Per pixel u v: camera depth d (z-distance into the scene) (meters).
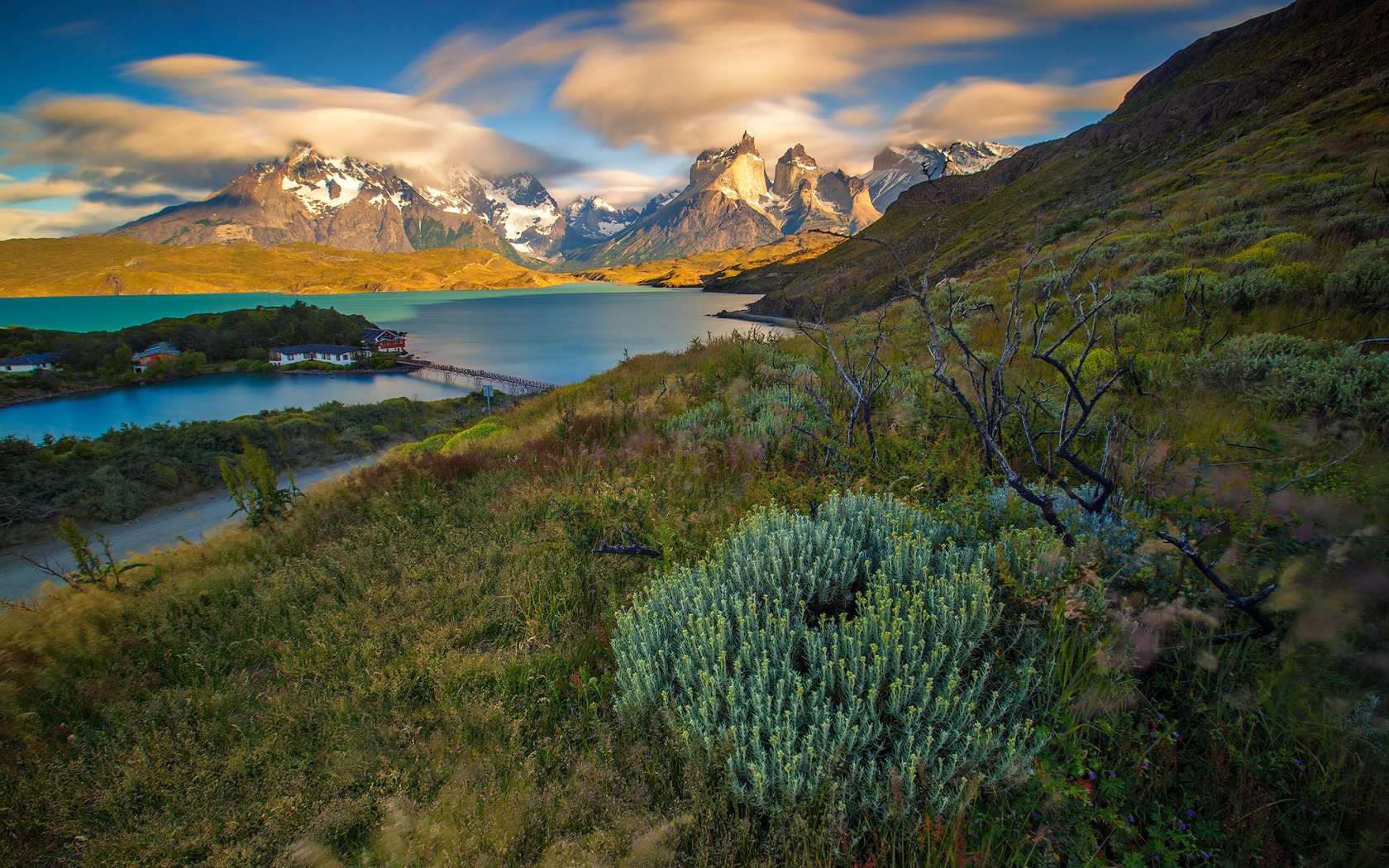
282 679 3.39
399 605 3.98
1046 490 3.13
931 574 2.72
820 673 2.29
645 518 4.53
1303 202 12.70
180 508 18.88
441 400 57.56
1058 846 1.83
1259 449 3.07
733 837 1.99
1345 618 1.93
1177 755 1.93
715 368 11.33
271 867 2.13
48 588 4.82
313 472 24.23
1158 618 2.16
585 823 2.15
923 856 1.87
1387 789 1.69
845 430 4.98
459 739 2.62
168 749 2.79
